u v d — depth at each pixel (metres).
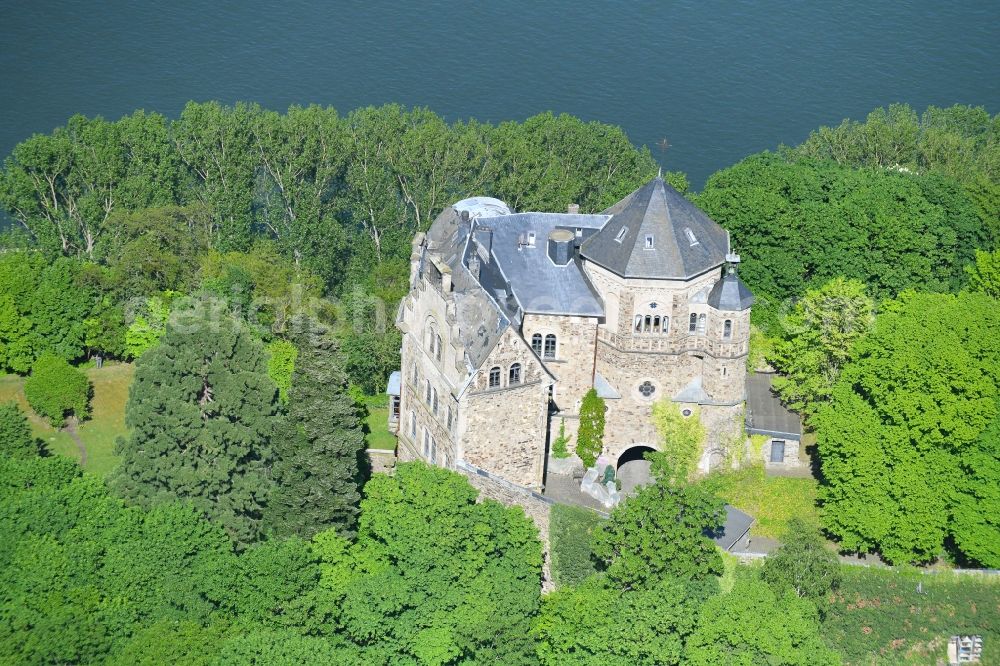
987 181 194.88
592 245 159.88
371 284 198.88
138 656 132.75
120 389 183.00
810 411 164.12
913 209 184.00
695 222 159.38
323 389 146.50
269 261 196.00
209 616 138.25
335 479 146.00
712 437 161.75
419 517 142.50
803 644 132.62
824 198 189.50
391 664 136.75
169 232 197.88
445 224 170.50
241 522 148.00
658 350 159.50
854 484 148.12
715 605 133.75
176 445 149.00
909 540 147.00
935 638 140.38
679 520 138.38
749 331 164.75
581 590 139.25
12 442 162.12
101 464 174.00
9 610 136.62
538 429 152.75
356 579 140.62
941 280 185.50
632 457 166.75
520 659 135.25
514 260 160.25
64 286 187.50
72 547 141.25
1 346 184.62
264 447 150.75
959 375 148.00
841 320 163.25
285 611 137.25
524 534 143.75
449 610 138.38
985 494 145.38
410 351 162.25
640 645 132.62
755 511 158.25
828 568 139.12
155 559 140.88
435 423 156.25
